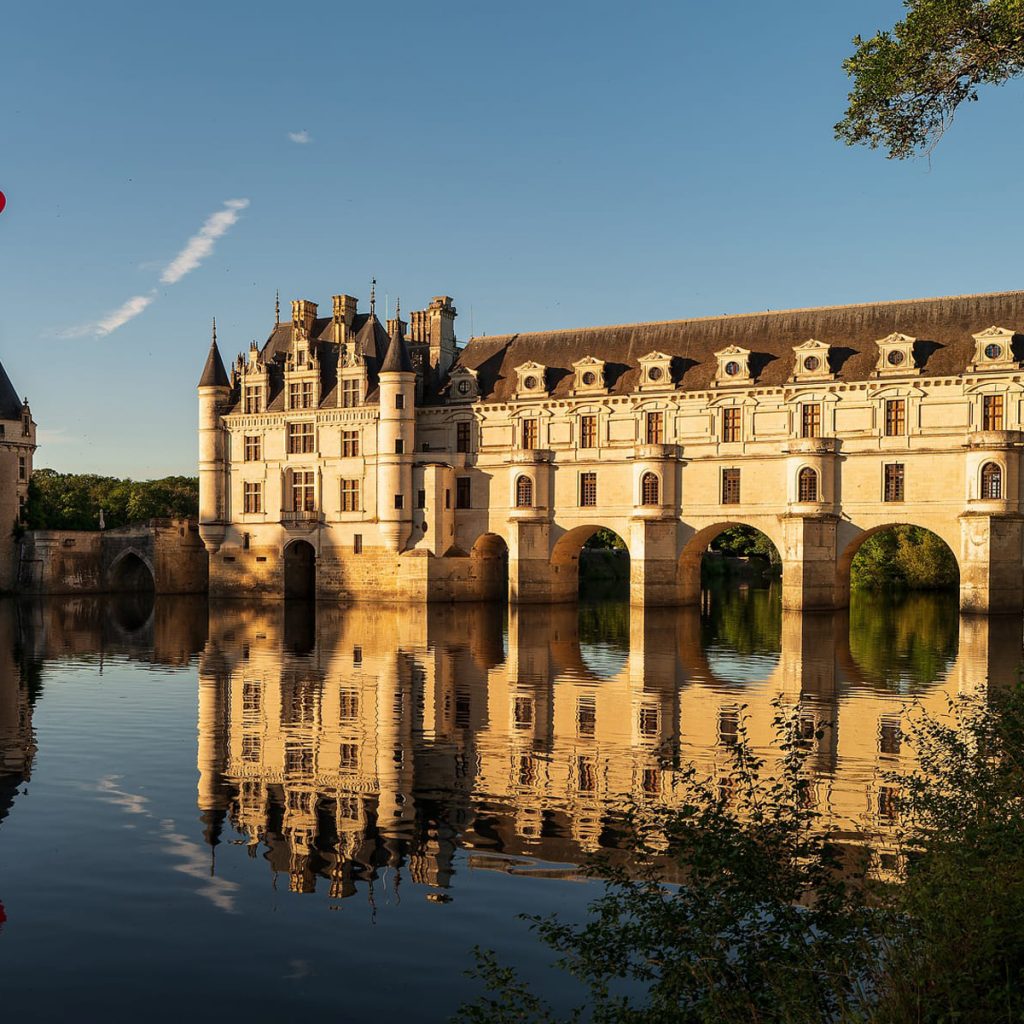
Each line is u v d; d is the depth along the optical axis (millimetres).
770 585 125562
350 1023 15461
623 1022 13617
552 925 16266
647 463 83750
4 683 45375
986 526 71125
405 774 28672
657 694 40938
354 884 20688
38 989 16500
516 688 42844
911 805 18969
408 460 93312
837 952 13789
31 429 115375
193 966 17250
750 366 82812
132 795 26750
